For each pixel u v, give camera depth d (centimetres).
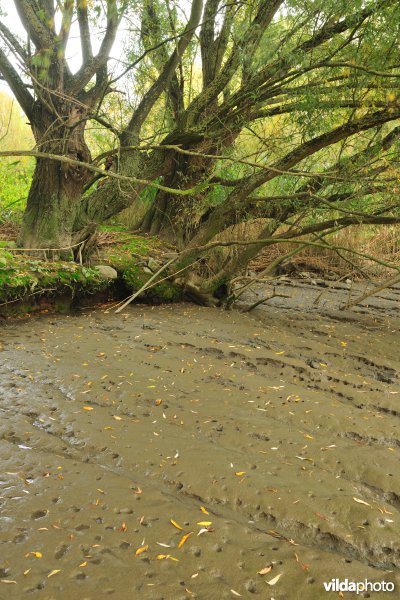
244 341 605
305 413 416
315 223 707
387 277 1066
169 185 895
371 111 626
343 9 576
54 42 607
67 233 710
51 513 275
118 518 275
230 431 379
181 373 482
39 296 650
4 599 221
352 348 627
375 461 354
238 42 688
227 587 236
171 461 333
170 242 907
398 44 596
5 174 938
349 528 285
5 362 475
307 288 964
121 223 1018
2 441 342
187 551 255
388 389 498
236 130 748
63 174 689
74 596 225
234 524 279
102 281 707
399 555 271
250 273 942
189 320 675
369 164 638
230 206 708
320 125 652
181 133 715
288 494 306
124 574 238
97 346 538
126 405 408
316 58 632
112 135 832
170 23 710
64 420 377
